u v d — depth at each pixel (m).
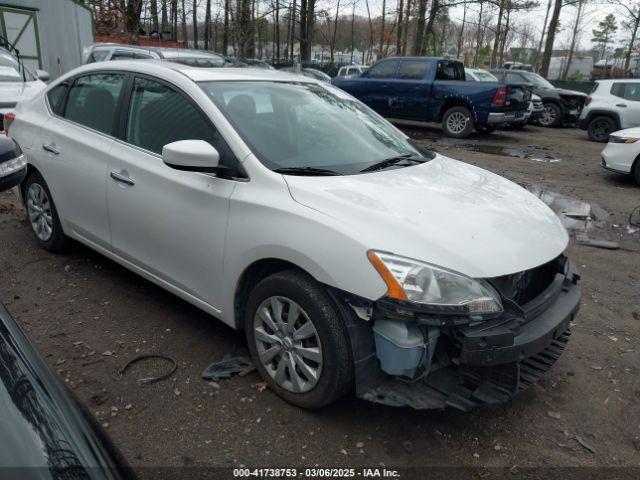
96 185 3.80
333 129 3.59
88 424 1.52
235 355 3.35
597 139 14.71
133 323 3.66
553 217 3.19
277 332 2.87
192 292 3.34
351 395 3.03
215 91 3.36
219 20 33.75
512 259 2.59
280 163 3.02
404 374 2.47
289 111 3.53
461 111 13.86
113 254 3.89
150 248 3.52
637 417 3.06
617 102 14.19
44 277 4.26
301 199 2.76
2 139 2.26
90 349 3.34
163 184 3.31
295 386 2.82
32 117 4.53
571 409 3.08
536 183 8.94
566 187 8.75
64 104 4.30
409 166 3.44
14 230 5.21
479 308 2.43
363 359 2.57
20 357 1.54
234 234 2.93
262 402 2.93
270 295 2.85
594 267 5.32
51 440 1.33
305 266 2.62
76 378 3.04
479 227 2.71
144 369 3.17
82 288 4.12
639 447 2.82
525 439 2.80
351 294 2.52
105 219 3.82
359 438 2.71
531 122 18.22
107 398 2.90
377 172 3.21
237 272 2.97
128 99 3.73
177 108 3.40
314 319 2.65
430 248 2.48
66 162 4.06
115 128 3.76
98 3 19.67
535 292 2.86
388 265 2.41
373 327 2.53
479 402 2.57
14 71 9.15
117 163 3.63
